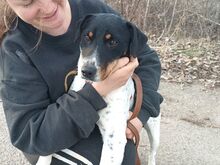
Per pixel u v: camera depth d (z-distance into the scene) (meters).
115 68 0.56
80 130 0.57
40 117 0.58
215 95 1.11
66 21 0.61
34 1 0.55
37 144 0.58
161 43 1.46
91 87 0.56
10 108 0.59
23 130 0.58
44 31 0.59
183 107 1.04
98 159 0.62
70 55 0.61
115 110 0.58
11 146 0.87
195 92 1.11
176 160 0.85
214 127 0.96
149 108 0.66
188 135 0.93
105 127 0.58
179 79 1.18
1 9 0.59
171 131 0.94
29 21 0.57
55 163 0.62
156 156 0.86
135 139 0.64
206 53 1.36
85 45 0.56
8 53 0.58
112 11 0.69
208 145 0.90
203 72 1.22
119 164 0.58
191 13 1.55
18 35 0.59
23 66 0.58
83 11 0.65
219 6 1.57
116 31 0.55
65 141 0.58
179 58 1.31
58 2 0.58
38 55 0.59
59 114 0.56
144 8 1.57
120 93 0.58
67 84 0.61
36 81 0.59
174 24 1.57
